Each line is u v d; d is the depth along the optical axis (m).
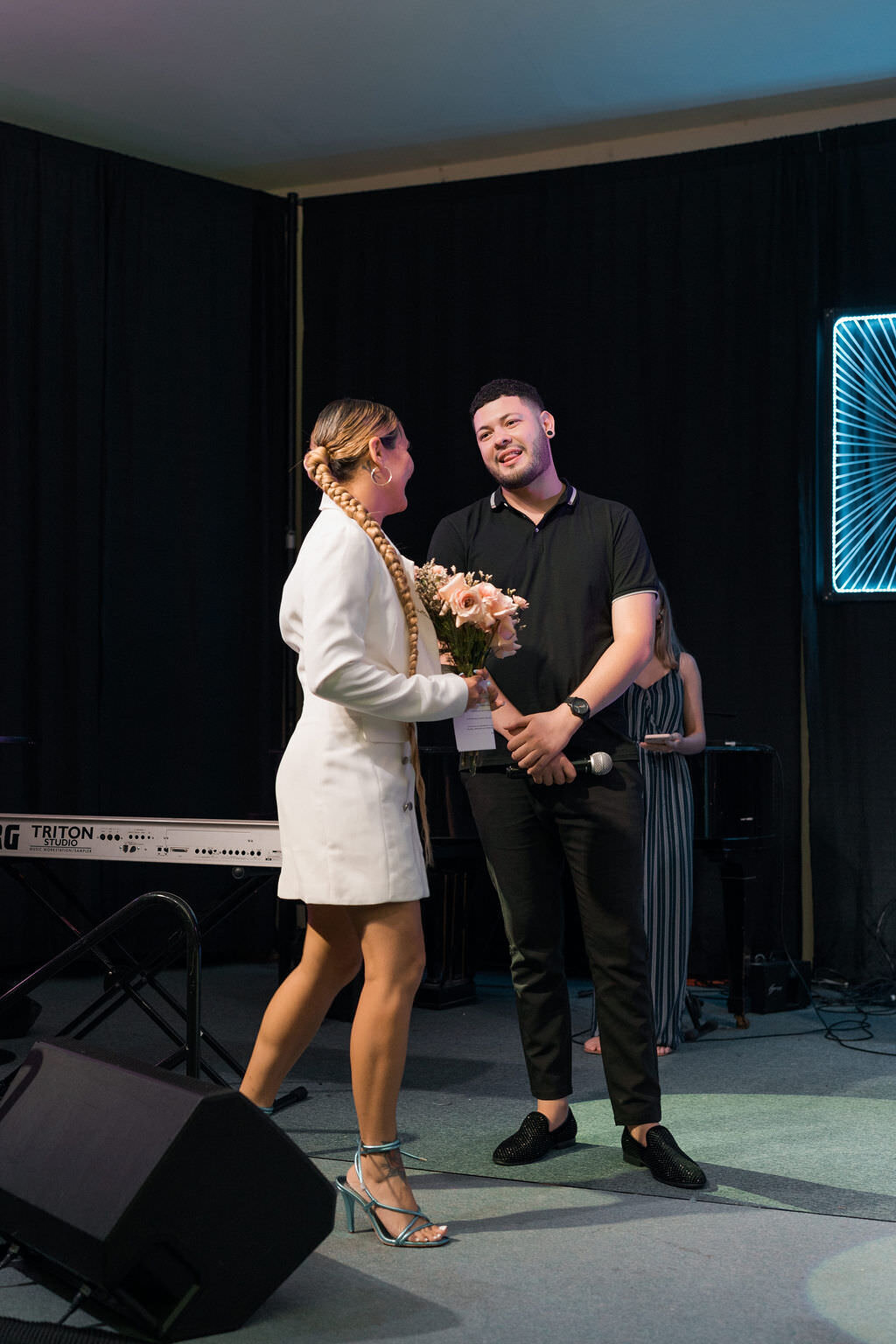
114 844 3.11
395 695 2.16
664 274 5.65
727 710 5.46
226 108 5.59
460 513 2.93
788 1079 3.64
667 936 4.00
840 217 5.42
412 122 5.75
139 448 5.74
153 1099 1.86
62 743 5.51
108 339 5.70
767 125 5.71
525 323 5.85
